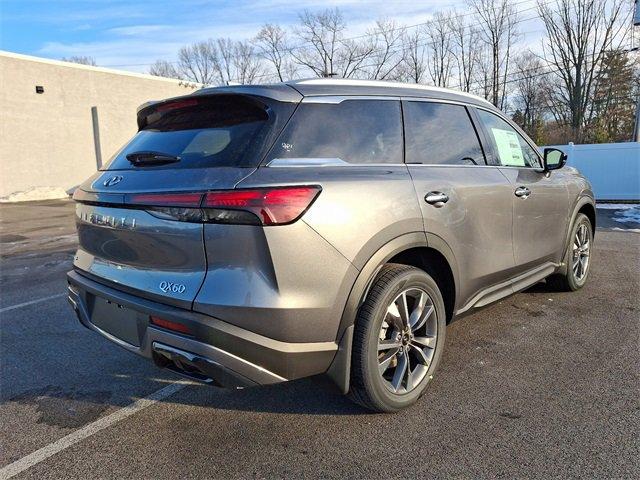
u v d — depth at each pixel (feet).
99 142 81.00
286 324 7.60
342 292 8.13
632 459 7.88
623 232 30.14
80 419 9.69
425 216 9.41
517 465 7.82
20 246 31.12
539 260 13.74
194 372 8.11
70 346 13.57
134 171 9.02
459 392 10.17
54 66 74.64
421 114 10.60
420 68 143.43
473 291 11.12
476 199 10.82
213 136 8.66
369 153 9.22
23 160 71.67
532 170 13.61
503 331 13.43
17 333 14.66
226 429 9.16
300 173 7.97
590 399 9.75
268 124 8.23
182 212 7.73
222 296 7.48
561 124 141.08
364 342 8.57
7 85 69.10
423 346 9.94
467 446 8.35
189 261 7.83
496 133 12.64
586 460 7.89
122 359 12.63
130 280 8.62
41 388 11.05
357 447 8.44
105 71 81.56
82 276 9.94
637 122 62.03
